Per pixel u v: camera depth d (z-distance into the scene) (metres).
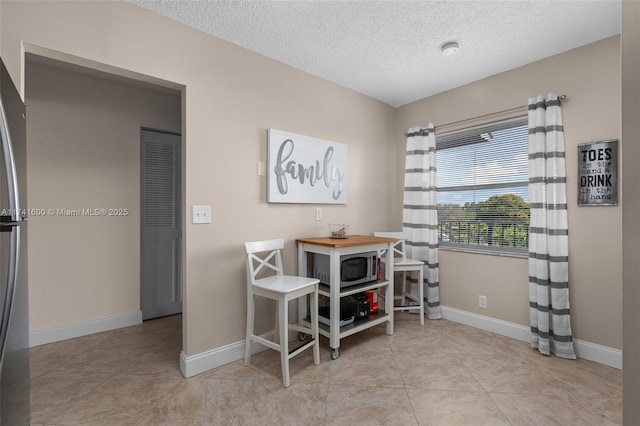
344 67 2.75
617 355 2.21
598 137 2.29
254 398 1.88
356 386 2.01
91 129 2.87
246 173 2.43
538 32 2.20
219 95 2.28
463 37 2.27
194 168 2.16
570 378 2.09
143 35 1.96
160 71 2.02
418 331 2.92
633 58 0.61
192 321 2.15
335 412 1.75
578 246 2.39
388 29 2.18
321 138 2.95
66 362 2.31
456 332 2.89
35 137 2.61
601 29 2.16
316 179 2.87
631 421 0.61
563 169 2.43
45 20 1.64
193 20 2.08
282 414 1.74
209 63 2.23
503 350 2.51
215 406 1.80
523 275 2.71
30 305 2.58
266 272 2.60
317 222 2.93
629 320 0.61
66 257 2.74
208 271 2.23
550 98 2.46
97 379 2.08
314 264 2.75
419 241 3.37
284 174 2.62
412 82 3.05
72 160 2.77
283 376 2.01
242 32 2.22
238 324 2.39
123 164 3.04
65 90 2.74
